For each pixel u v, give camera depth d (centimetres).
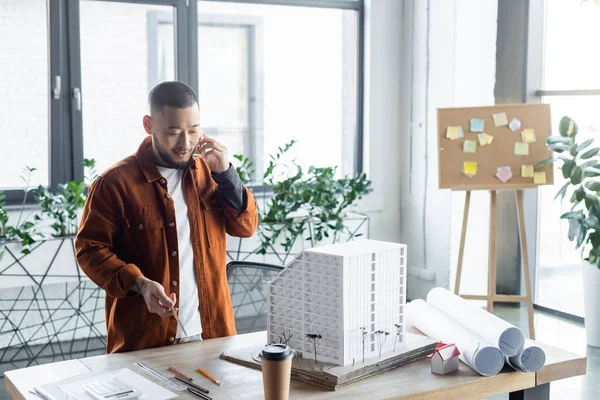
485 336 211
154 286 216
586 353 443
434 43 533
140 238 239
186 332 239
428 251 555
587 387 385
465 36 516
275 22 540
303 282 208
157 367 211
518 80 532
